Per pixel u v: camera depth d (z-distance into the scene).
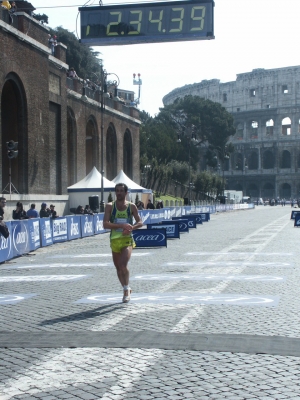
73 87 47.28
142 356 7.29
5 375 6.64
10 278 15.28
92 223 32.56
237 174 147.00
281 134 143.00
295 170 141.00
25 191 34.31
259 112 144.62
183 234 32.50
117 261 11.05
